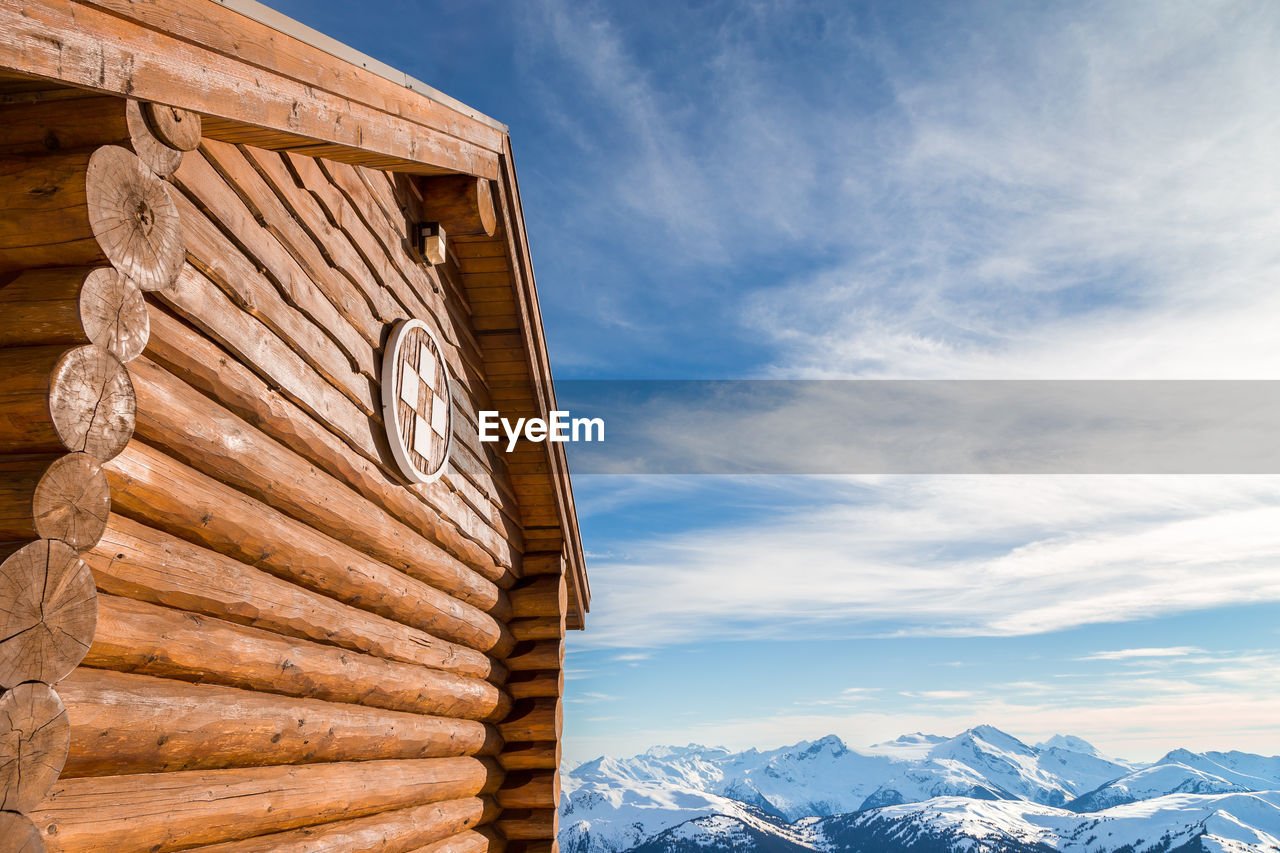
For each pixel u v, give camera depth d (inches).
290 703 126.0
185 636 101.0
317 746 132.6
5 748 67.4
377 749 156.6
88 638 77.3
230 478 114.3
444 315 203.9
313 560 133.6
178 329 103.7
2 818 66.9
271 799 118.1
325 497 138.2
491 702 228.1
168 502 99.8
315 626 134.0
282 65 110.9
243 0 101.2
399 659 169.9
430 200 187.3
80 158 82.7
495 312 225.1
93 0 79.4
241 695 113.5
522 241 217.6
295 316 131.0
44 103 88.7
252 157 120.4
